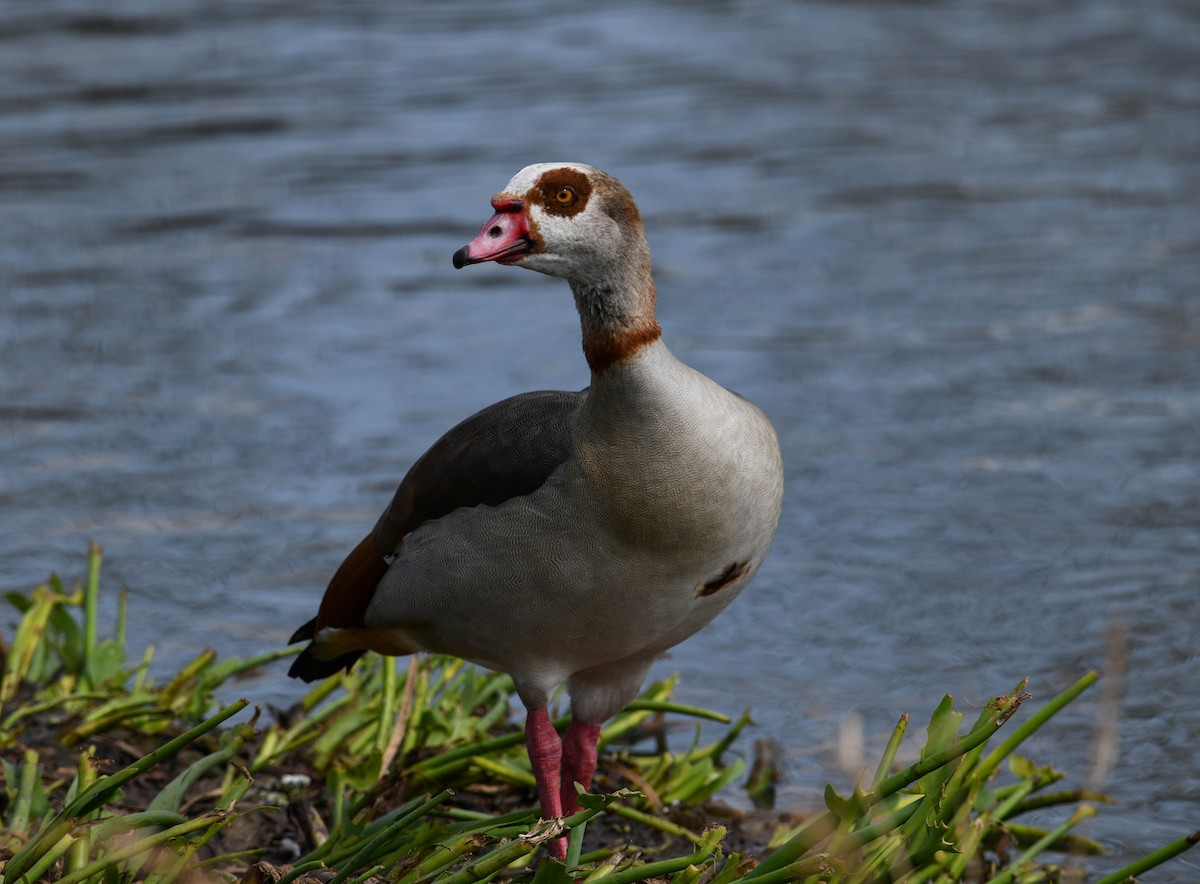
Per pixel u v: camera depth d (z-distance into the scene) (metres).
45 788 8.09
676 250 18.31
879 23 29.91
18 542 12.05
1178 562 11.57
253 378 15.14
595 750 7.82
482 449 7.14
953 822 7.31
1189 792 8.95
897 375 14.88
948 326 16.03
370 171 21.30
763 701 10.02
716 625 11.00
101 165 21.69
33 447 13.72
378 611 7.55
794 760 9.36
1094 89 25.06
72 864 6.65
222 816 6.72
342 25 29.73
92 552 10.10
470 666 9.73
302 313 16.84
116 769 8.53
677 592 7.00
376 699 9.33
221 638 10.77
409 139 22.58
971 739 5.90
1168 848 6.17
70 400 14.67
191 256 18.52
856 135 22.78
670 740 9.63
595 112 23.81
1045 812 8.82
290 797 8.51
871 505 12.55
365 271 18.03
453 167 21.36
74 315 16.75
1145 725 9.62
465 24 29.73
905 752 9.19
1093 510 12.37
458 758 8.27
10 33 29.12
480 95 24.78
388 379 15.05
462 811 8.06
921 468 13.11
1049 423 13.84
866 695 10.03
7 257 18.44
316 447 13.65
